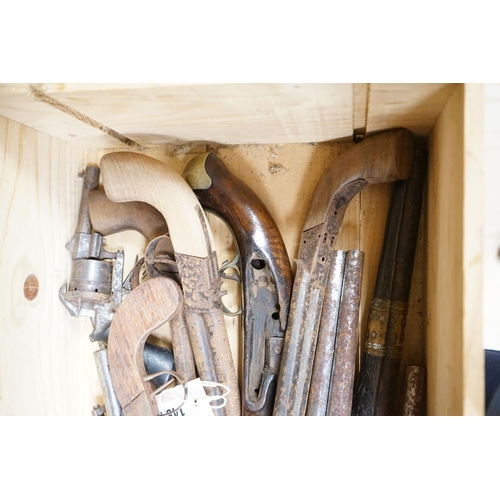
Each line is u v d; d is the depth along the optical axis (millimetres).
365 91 455
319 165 678
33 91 473
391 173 575
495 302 427
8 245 601
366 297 651
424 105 490
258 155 696
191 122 585
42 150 653
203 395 608
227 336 636
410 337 633
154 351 681
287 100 490
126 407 599
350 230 660
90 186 724
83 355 743
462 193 397
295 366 602
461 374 393
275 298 640
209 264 611
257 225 637
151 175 608
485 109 419
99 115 560
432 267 562
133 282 700
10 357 605
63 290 695
